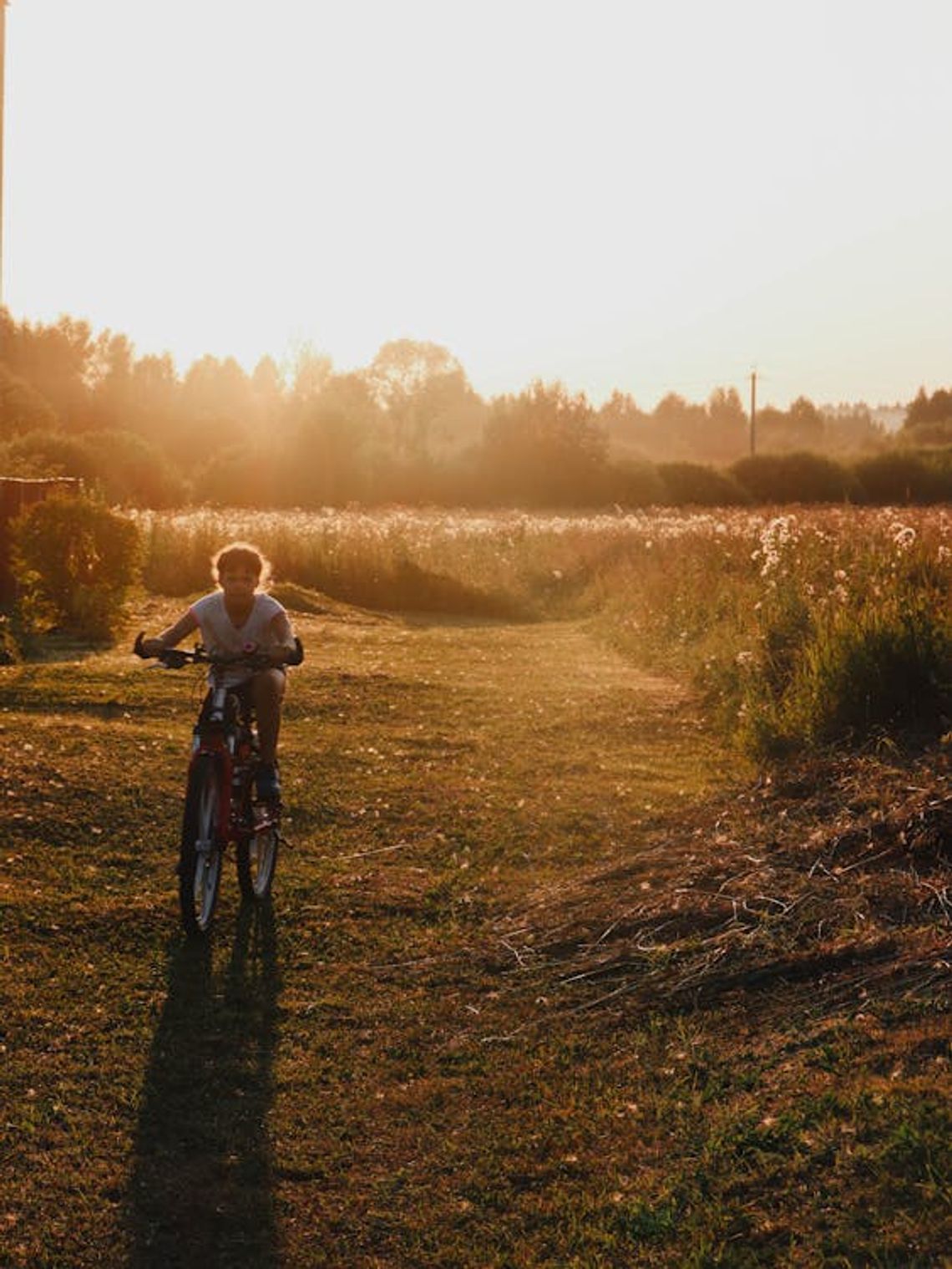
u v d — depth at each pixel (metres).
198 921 6.10
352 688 12.72
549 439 69.25
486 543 28.17
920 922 5.62
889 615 9.73
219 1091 4.73
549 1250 3.78
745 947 5.67
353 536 25.02
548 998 5.50
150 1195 4.09
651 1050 4.96
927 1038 4.52
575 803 8.58
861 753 8.44
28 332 107.88
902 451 74.50
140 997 5.48
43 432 50.97
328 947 6.12
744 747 9.73
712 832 7.49
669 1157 4.18
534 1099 4.67
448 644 17.14
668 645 15.78
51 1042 5.03
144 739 9.78
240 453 63.66
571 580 24.67
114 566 16.30
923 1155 3.79
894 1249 3.42
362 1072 4.91
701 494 69.81
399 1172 4.23
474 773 9.46
